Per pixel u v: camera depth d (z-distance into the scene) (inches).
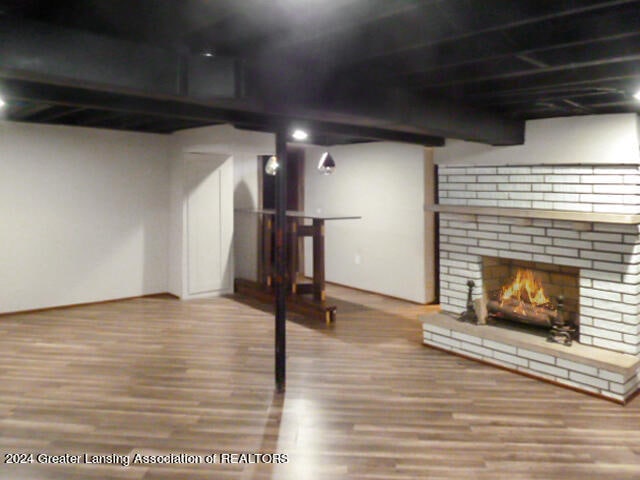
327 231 306.5
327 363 167.5
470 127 138.6
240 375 156.7
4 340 190.5
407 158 253.3
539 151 156.3
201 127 238.2
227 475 102.9
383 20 78.2
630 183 138.5
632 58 83.4
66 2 66.2
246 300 259.9
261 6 66.9
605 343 147.0
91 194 245.0
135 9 68.0
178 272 262.4
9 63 67.9
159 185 265.6
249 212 274.1
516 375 157.6
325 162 239.9
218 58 88.2
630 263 140.0
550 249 156.9
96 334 199.3
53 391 143.4
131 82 79.6
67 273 241.0
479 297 178.7
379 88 112.6
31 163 227.6
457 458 109.6
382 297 268.4
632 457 110.4
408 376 156.5
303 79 98.5
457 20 74.0
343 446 114.4
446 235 186.5
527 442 116.6
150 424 124.3
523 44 81.4
